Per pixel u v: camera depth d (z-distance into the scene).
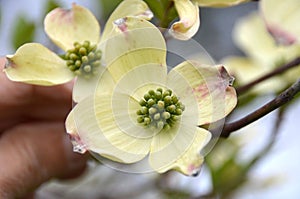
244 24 0.47
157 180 0.45
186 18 0.29
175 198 0.44
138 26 0.29
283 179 0.46
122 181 0.47
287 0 0.36
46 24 0.34
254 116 0.30
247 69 0.44
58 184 0.47
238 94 0.37
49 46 0.43
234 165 0.41
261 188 0.45
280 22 0.36
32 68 0.31
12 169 0.40
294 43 0.36
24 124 0.42
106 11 0.44
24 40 0.44
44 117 0.42
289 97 0.29
